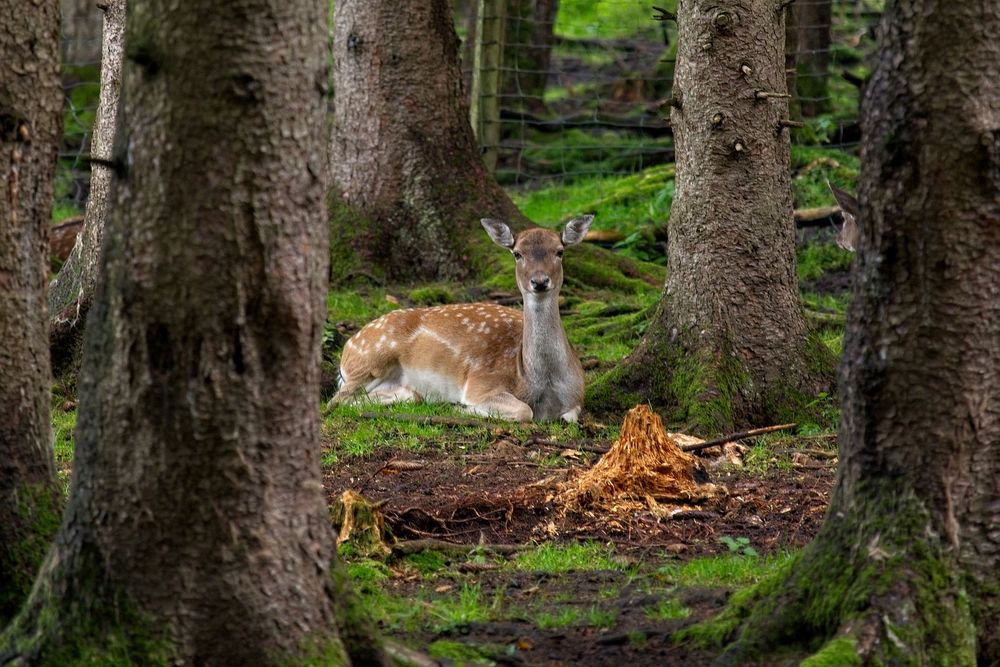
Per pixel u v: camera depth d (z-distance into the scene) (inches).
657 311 701.9
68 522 313.0
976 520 333.4
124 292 301.1
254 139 297.1
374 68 978.1
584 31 1565.0
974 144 320.5
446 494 531.2
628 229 1047.6
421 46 978.7
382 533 461.7
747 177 667.4
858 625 321.1
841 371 343.6
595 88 1430.9
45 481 372.5
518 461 590.2
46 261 378.9
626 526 496.1
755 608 348.2
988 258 324.8
